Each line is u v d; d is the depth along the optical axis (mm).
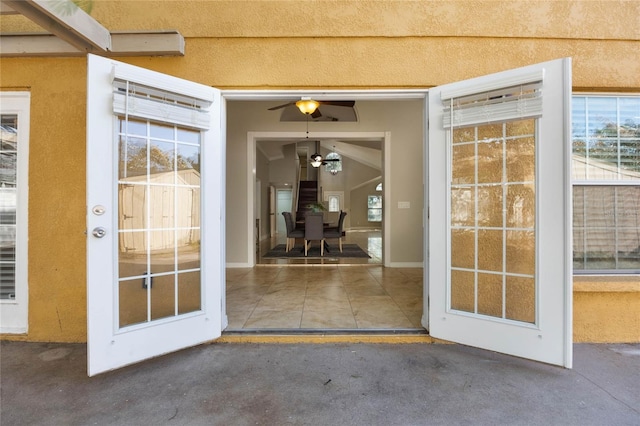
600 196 2602
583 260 2600
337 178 15609
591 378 1941
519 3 2455
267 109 5438
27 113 2492
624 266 2602
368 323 2709
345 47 2492
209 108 2445
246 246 5430
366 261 6062
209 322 2406
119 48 2395
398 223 5492
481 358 2193
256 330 2551
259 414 1614
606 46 2455
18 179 2494
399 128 5512
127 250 2148
